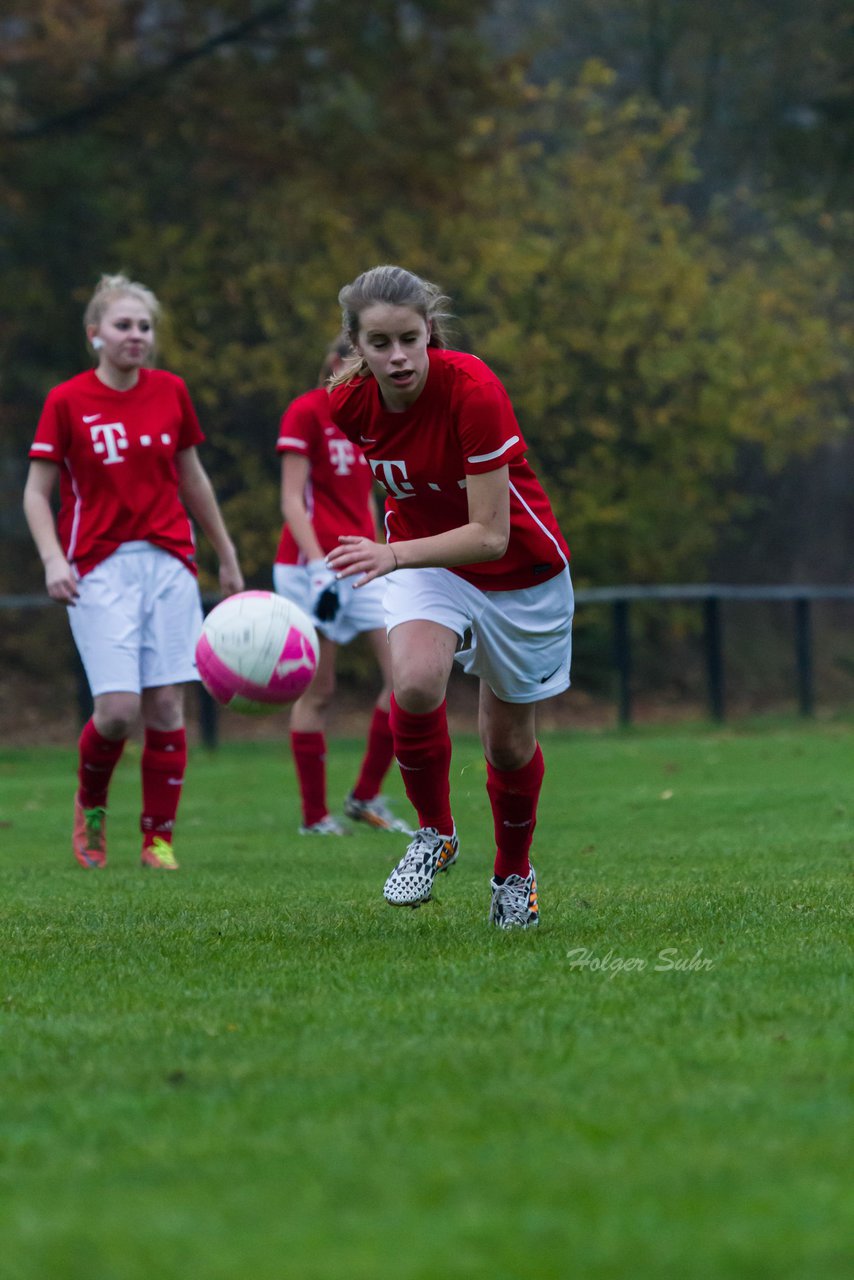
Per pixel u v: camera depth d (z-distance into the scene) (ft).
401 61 260.42
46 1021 40.42
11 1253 23.24
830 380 314.76
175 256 254.88
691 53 354.95
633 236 277.44
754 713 279.08
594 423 266.36
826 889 64.85
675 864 77.51
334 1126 29.55
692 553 288.10
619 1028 37.68
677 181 295.69
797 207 326.85
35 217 257.55
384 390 51.65
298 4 261.85
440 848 55.98
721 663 214.48
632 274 271.28
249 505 253.24
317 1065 34.55
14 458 272.51
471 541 51.16
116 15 252.21
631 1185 25.77
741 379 269.85
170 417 83.76
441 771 55.31
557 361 263.70
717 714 214.48
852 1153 27.45
